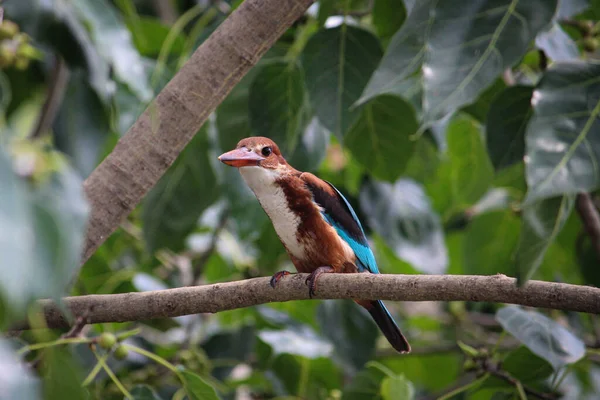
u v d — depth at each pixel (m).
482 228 10.35
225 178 8.99
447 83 5.63
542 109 5.71
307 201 7.96
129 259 11.29
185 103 6.08
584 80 5.82
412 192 10.54
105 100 6.19
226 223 11.02
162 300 6.31
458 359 11.55
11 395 3.13
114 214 6.01
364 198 10.25
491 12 5.77
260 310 9.87
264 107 8.00
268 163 7.97
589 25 8.31
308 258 8.11
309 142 8.68
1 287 2.61
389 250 11.27
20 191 2.83
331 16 8.49
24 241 2.74
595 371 10.77
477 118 8.88
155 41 9.77
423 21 6.20
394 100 8.31
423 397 11.16
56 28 5.91
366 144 8.73
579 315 11.02
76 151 6.87
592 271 10.32
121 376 9.02
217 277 11.38
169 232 9.61
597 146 5.51
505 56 5.67
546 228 5.50
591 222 8.73
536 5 5.75
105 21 6.26
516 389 7.68
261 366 9.80
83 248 5.90
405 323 12.02
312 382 9.88
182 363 8.88
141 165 6.03
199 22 8.95
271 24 6.14
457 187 11.09
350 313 9.36
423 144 10.80
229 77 6.15
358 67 7.45
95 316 6.31
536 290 5.40
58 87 7.99
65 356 4.86
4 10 6.11
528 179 5.33
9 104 8.17
